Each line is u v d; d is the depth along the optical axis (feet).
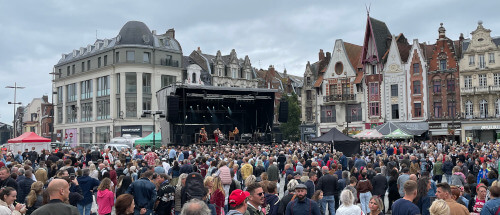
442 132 192.75
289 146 115.24
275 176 58.70
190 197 32.55
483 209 27.48
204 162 68.90
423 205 36.19
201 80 233.96
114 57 217.36
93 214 51.03
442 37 198.08
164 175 40.52
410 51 203.82
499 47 184.14
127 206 23.00
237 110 171.01
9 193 28.19
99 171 54.54
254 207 27.02
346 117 208.74
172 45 230.07
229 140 156.46
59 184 22.22
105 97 222.69
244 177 58.59
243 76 257.96
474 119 187.11
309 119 239.91
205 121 167.53
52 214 19.69
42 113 363.15
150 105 217.15
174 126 147.13
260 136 161.68
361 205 44.83
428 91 198.80
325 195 45.83
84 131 236.02
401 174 48.70
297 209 29.58
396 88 206.18
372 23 215.72
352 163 82.07
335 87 223.71
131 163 57.98
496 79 184.96
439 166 72.08
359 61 218.59
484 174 56.54
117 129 214.48
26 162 55.67
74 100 246.06
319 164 77.05
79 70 241.76
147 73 217.36
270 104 162.61
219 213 32.73
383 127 138.31
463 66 192.03
